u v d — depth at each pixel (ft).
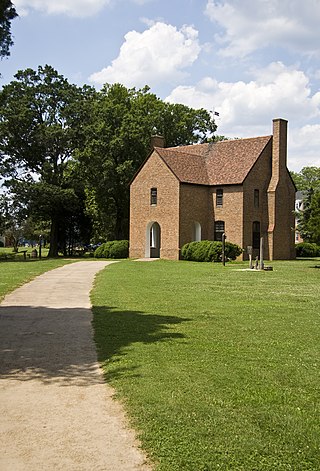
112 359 31.76
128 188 184.65
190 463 18.10
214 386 26.35
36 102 186.91
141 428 20.95
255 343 36.45
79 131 188.75
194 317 47.16
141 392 25.20
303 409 23.35
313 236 123.95
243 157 166.40
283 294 66.08
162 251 161.07
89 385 26.91
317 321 45.78
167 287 72.79
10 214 180.34
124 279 84.17
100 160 183.32
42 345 35.78
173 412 22.58
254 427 21.15
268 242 164.96
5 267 113.19
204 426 21.09
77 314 48.29
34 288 70.33
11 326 42.37
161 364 30.45
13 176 187.73
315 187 297.74
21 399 24.90
